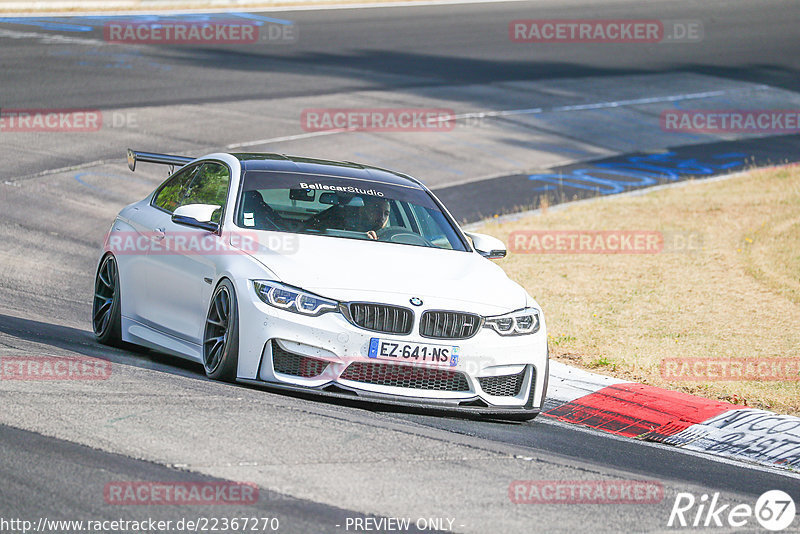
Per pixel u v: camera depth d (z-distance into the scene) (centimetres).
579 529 1688
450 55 11638
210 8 13275
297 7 13975
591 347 3650
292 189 2827
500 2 15550
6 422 1891
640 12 15412
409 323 2392
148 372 2473
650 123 9644
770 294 4631
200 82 9069
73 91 8194
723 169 8094
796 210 6425
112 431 1900
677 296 4575
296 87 9325
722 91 11244
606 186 7281
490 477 1923
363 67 10550
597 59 12312
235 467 1773
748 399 3083
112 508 1545
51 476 1650
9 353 2502
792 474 2441
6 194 5434
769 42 14025
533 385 2550
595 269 5081
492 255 2920
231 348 2414
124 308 2998
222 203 2773
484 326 2467
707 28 14675
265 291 2397
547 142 8538
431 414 2502
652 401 2911
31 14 11919
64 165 6175
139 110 7812
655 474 2205
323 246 2589
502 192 6900
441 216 2953
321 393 2355
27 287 3916
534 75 11112
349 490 1730
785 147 9069
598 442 2512
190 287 2670
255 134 7531
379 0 14925
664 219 6281
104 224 5191
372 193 2912
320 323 2356
